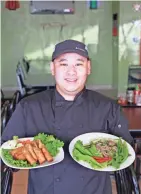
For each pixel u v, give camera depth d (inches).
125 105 135.8
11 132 52.3
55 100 52.2
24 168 45.8
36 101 53.1
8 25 258.7
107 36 261.9
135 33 171.8
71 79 50.3
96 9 258.5
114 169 47.0
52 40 263.1
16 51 262.7
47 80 257.8
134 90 147.3
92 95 54.6
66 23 260.8
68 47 49.7
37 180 50.6
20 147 48.2
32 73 259.9
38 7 255.4
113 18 241.3
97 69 265.0
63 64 50.1
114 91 236.2
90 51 263.7
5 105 123.9
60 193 50.1
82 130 51.9
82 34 263.0
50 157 47.0
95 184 50.9
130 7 169.0
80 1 257.4
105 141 50.9
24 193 112.0
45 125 51.9
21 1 255.8
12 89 250.1
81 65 50.3
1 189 56.8
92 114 52.6
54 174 49.8
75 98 51.7
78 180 50.1
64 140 51.4
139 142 98.8
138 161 100.7
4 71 259.3
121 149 49.6
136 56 173.9
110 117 53.6
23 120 52.4
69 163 49.8
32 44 262.5
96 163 47.3
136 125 102.4
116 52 227.5
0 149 48.8
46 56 263.9
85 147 49.5
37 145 48.3
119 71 175.0
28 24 259.8
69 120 51.7
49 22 260.1
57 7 256.2
